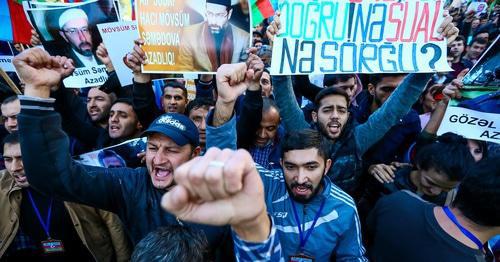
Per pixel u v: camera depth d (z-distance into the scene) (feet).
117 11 6.74
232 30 5.80
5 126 7.08
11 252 5.92
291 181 4.57
